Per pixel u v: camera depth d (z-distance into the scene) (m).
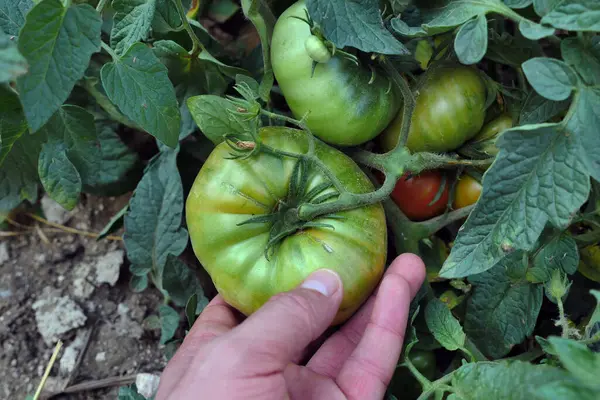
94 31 0.23
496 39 0.30
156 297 0.42
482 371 0.24
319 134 0.29
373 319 0.28
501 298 0.31
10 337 0.41
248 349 0.24
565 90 0.22
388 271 0.30
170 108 0.26
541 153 0.22
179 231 0.35
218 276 0.28
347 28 0.25
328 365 0.30
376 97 0.28
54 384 0.40
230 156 0.27
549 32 0.22
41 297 0.42
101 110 0.39
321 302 0.25
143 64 0.26
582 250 0.32
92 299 0.42
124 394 0.32
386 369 0.28
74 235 0.44
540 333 0.34
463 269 0.23
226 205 0.27
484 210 0.23
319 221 0.27
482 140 0.32
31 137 0.30
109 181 0.39
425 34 0.26
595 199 0.29
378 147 0.35
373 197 0.27
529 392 0.22
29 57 0.22
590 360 0.18
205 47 0.35
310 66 0.27
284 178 0.27
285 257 0.27
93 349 0.41
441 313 0.29
